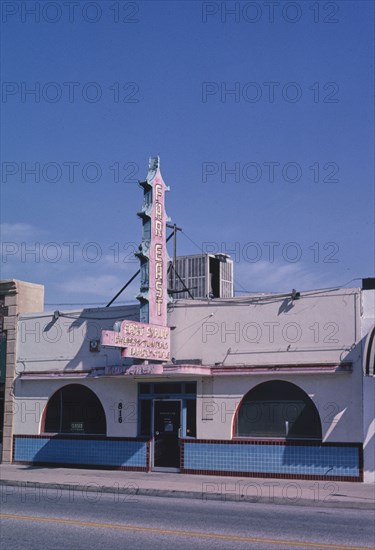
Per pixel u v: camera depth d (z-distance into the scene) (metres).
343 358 21.00
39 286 28.86
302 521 13.77
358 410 20.67
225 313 23.11
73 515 14.24
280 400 21.98
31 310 28.42
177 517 14.09
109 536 11.74
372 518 14.42
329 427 20.98
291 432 21.67
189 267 29.92
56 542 11.24
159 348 23.06
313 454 21.12
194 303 23.66
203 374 22.56
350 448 20.62
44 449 26.44
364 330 20.84
